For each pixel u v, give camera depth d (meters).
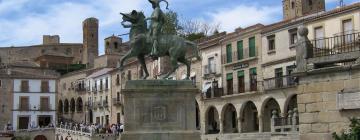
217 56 59.84
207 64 61.34
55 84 92.31
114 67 92.25
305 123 18.70
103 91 91.88
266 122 52.81
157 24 22.69
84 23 130.62
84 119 99.31
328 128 18.02
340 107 17.70
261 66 53.38
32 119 89.69
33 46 131.38
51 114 91.06
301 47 19.03
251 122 55.72
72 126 74.75
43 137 77.75
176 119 22.09
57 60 120.62
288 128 38.72
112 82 88.06
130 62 79.06
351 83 17.52
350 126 16.62
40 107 90.31
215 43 60.03
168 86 22.19
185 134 21.91
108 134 62.72
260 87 52.78
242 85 56.03
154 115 21.97
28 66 104.69
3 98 88.19
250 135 44.75
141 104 21.97
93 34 129.62
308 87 18.73
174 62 22.53
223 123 58.03
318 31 46.91
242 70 56.00
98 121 93.62
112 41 111.06
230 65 57.62
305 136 18.67
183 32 76.56
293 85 47.66
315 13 50.94
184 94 22.31
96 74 95.44
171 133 21.83
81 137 65.94
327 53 21.38
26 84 90.06
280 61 50.66
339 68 17.73
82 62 132.50
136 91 21.92
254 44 54.72
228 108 58.66
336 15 45.16
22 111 89.06
